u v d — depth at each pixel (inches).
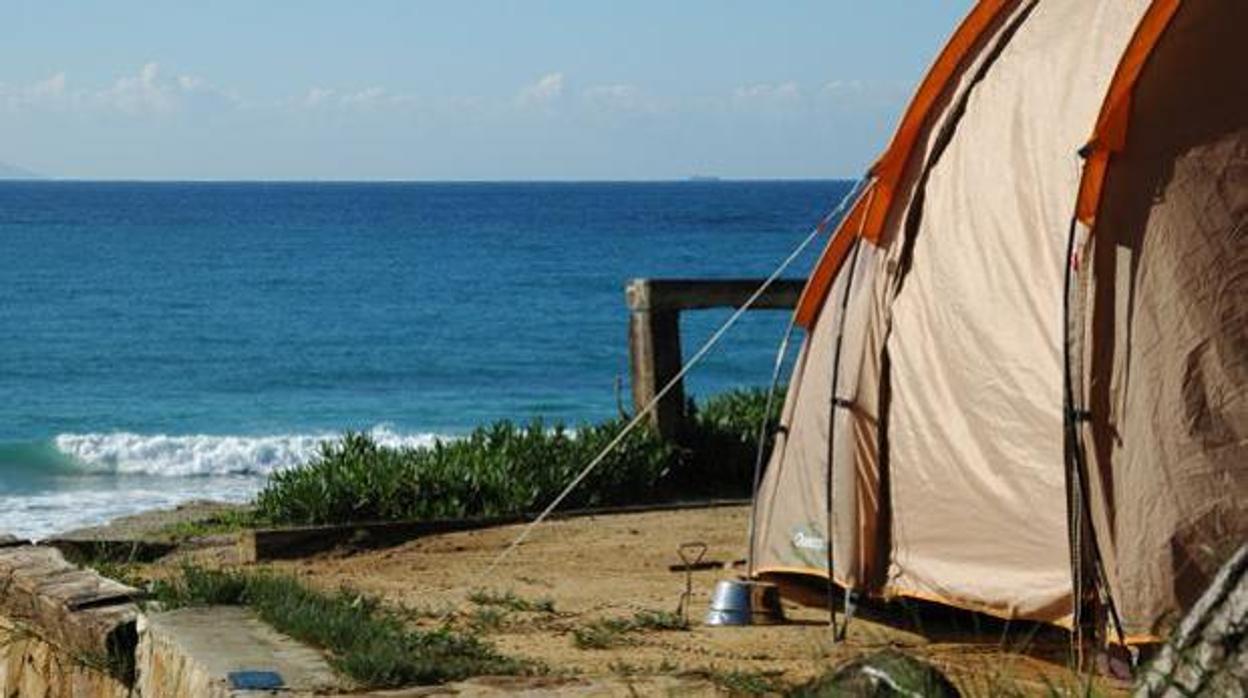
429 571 506.0
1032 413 381.4
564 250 3900.1
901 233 420.5
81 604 402.3
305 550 556.4
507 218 5738.2
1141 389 358.6
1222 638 202.7
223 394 1734.7
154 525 634.2
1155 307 359.6
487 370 1899.6
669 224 5251.0
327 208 6939.0
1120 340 361.7
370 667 320.2
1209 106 362.6
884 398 420.2
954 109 411.5
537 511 608.4
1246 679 200.2
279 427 1515.7
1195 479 353.4
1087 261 365.4
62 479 1208.2
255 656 337.1
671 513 604.1
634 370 658.2
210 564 539.2
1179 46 362.0
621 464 628.7
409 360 1979.6
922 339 410.3
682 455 648.4
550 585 473.1
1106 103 359.9
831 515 426.6
